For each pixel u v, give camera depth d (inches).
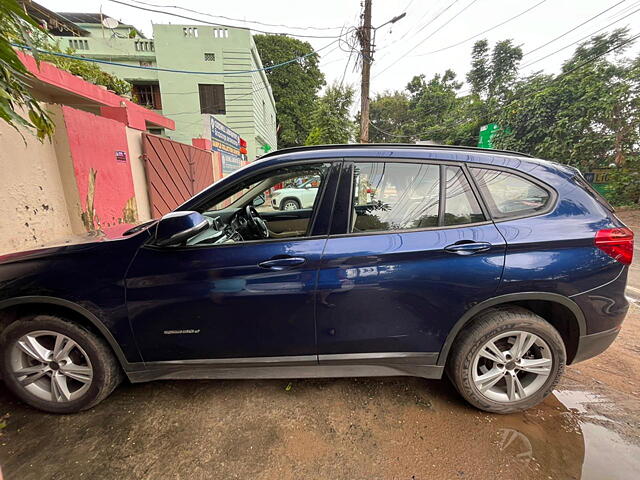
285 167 74.4
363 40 402.0
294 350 73.4
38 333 71.4
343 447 66.7
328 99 470.6
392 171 73.5
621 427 72.9
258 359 74.1
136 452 64.7
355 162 73.6
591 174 514.9
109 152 192.2
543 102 542.9
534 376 75.9
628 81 459.5
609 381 90.3
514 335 73.2
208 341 72.2
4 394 80.6
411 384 86.8
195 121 674.8
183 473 60.4
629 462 63.4
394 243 69.1
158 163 252.7
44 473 59.7
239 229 98.3
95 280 68.7
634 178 472.7
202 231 69.4
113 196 195.3
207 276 68.5
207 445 66.7
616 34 501.0
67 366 72.5
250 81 673.6
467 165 73.4
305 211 106.3
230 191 75.2
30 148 137.3
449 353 76.4
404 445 67.3
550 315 77.6
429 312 70.6
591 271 69.2
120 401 79.3
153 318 70.3
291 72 1227.2
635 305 146.0
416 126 1299.2
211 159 393.1
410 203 72.4
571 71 519.5
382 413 76.3
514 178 73.3
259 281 68.6
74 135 161.0
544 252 68.4
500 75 923.4
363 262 68.4
